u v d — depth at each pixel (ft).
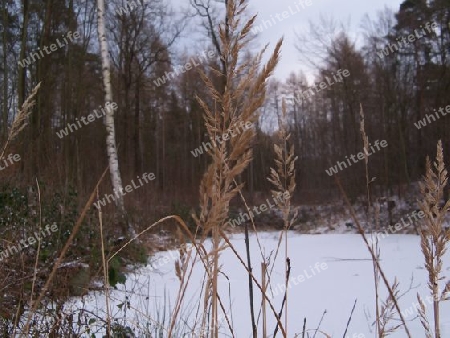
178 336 8.65
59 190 21.44
